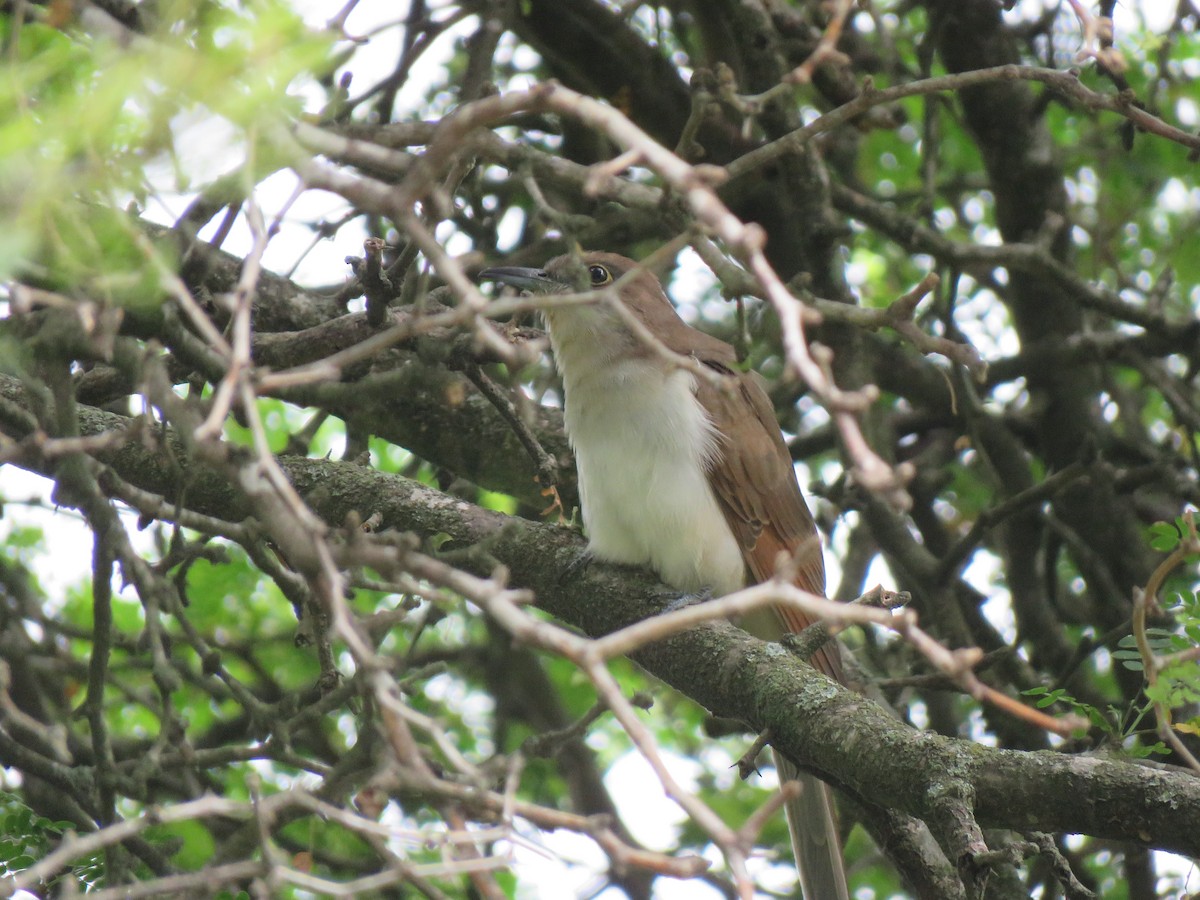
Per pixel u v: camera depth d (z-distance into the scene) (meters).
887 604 7.90
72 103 4.86
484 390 9.12
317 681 8.47
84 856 8.03
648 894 13.32
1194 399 13.93
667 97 13.69
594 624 9.88
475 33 10.91
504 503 14.91
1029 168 13.57
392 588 6.74
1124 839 6.53
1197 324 12.89
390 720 5.30
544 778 14.91
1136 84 13.80
